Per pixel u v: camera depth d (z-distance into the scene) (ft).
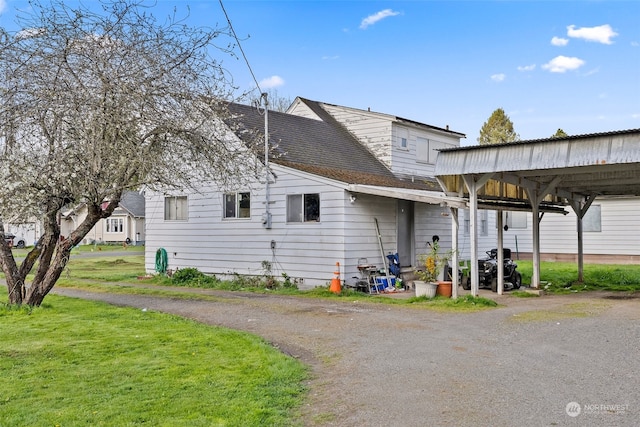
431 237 60.23
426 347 24.64
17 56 32.27
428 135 74.18
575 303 38.70
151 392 18.40
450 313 34.47
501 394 17.43
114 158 34.06
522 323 30.27
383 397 17.52
